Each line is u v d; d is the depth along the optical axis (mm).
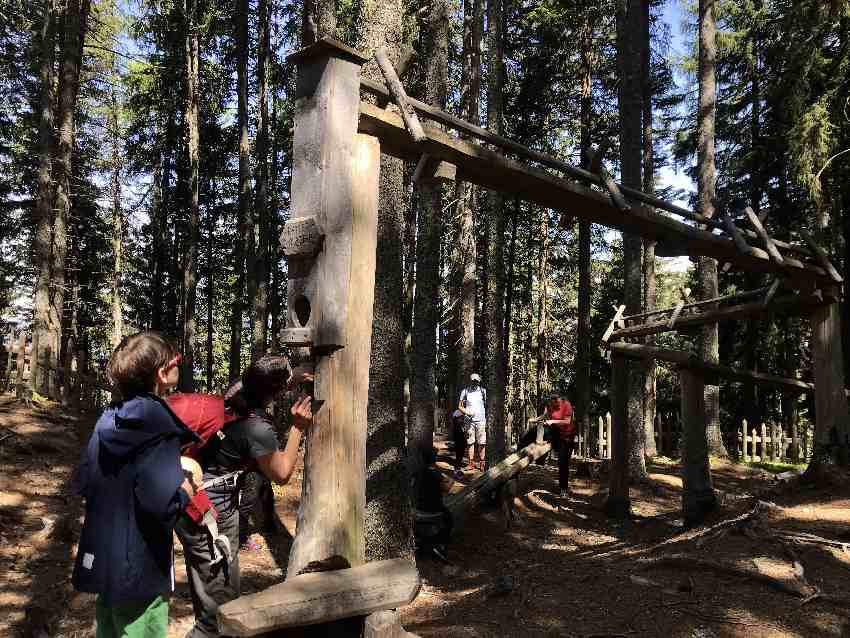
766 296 8234
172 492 2283
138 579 2262
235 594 3152
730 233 5988
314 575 3004
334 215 3145
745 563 4953
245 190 17031
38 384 11383
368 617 3051
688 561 5113
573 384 27562
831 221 14617
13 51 16031
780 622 4109
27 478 7855
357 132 3426
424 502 7652
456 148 3836
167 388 2545
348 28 14250
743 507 7461
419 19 11734
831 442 7812
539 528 9000
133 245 27312
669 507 10453
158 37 19750
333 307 3107
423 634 4398
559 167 4504
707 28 15008
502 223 11898
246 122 17203
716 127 21062
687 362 7953
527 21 19359
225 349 37438
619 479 9680
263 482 7242
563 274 28906
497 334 11430
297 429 3104
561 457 10922
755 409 20297
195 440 2416
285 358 3287
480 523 8953
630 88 12711
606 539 8438
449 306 19016
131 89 21203
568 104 21422
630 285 12414
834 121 13250
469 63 16891
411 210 19766
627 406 9836
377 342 6180
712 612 4293
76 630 4629
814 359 8039
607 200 4797
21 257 21062
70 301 19062
